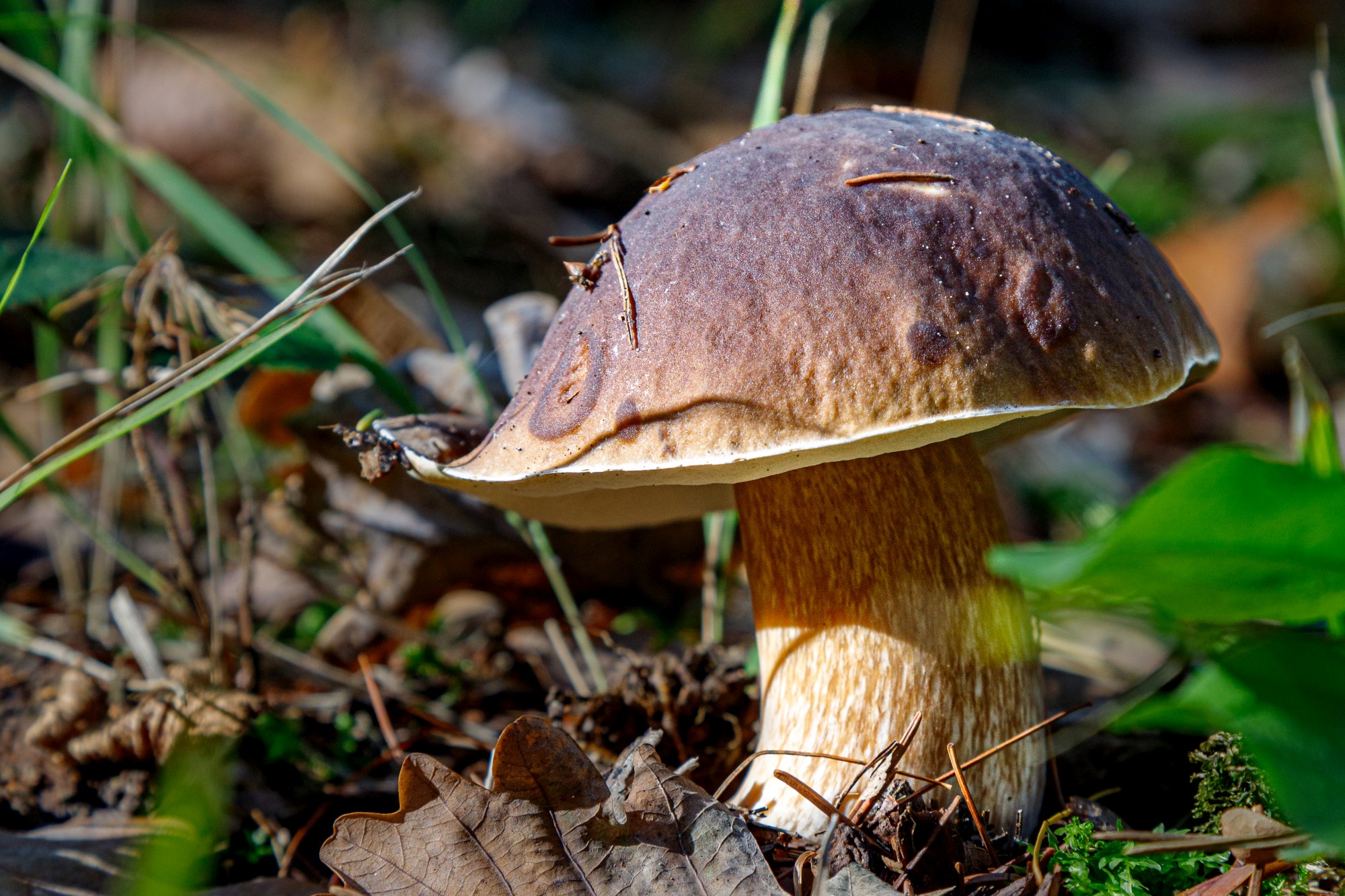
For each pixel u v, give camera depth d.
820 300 0.45
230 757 0.51
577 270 0.48
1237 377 1.01
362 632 0.59
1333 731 0.41
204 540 0.63
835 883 0.45
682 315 0.46
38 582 0.64
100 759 0.51
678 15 1.76
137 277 0.54
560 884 0.45
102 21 0.55
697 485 0.53
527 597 0.61
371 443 0.49
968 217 0.46
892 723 0.47
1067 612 0.45
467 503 0.59
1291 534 0.41
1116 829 0.47
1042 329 0.45
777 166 0.47
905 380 0.45
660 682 0.51
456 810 0.45
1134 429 0.97
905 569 0.47
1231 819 0.46
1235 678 0.41
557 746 0.46
